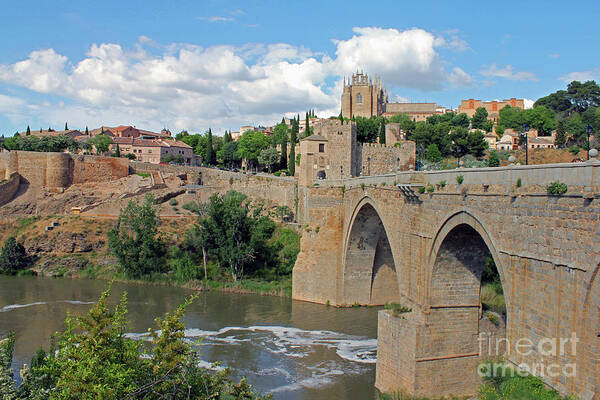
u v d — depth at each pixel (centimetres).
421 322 4166
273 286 8431
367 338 6100
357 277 7481
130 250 9375
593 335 2466
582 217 2536
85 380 2392
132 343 2883
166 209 11938
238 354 5566
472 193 3509
